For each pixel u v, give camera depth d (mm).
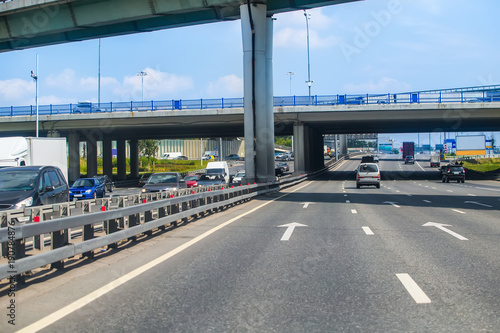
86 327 5098
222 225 14266
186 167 92875
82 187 31828
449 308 5707
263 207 21234
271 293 6438
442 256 9055
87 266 8164
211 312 5617
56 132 51656
